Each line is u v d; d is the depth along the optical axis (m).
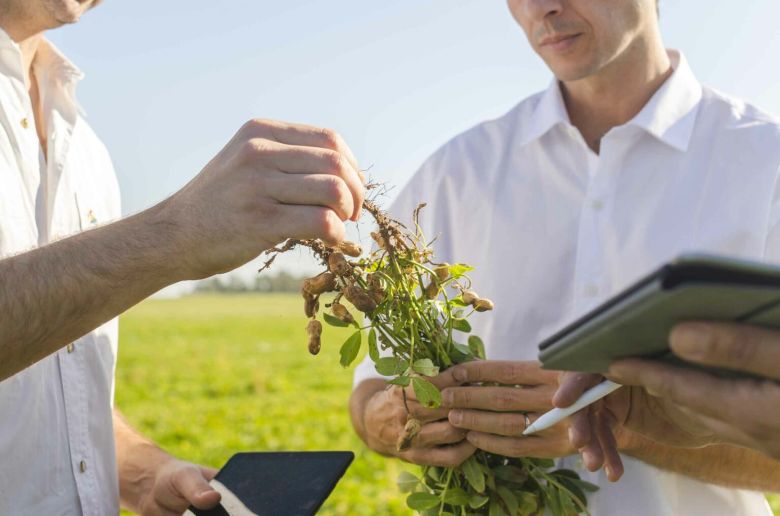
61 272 1.63
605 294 2.53
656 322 1.14
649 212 2.51
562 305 2.62
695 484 2.40
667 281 1.03
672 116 2.51
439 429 2.15
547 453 2.09
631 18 2.36
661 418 1.99
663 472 2.40
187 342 28.42
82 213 2.37
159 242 1.62
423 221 2.92
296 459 2.06
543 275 2.64
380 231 1.93
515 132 2.81
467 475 2.15
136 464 2.50
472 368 2.12
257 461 2.09
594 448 1.98
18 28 2.21
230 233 1.60
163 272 1.65
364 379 2.84
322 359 23.86
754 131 2.48
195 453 11.50
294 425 13.48
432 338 2.13
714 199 2.46
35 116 2.37
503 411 2.09
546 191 2.68
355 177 1.63
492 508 2.17
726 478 2.26
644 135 2.54
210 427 13.48
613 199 2.55
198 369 21.47
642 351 1.29
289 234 1.58
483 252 2.75
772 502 8.48
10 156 2.11
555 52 2.41
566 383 1.75
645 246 2.49
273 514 1.88
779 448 1.26
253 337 30.44
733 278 1.01
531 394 2.06
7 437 2.04
